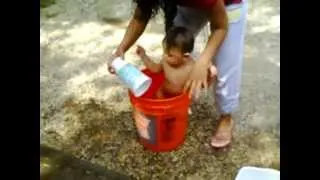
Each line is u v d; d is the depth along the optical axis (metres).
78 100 3.11
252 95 3.03
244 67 3.26
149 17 2.50
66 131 2.88
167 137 2.64
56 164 2.65
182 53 2.49
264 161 2.61
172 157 2.67
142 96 2.60
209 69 2.41
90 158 2.70
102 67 3.39
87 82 3.26
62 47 3.61
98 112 3.01
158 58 3.37
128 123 2.92
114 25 3.83
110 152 2.73
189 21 2.52
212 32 2.33
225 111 2.65
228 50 2.43
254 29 3.62
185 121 2.66
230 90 2.57
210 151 2.69
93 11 4.02
